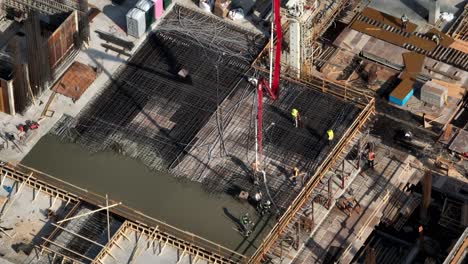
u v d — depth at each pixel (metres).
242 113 113.94
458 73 118.81
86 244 103.25
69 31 116.38
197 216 106.69
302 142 111.38
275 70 112.88
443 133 114.88
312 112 113.88
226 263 102.06
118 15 121.56
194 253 102.56
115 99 115.12
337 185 110.38
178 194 108.19
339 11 122.62
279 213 106.19
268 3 122.25
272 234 103.19
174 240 103.12
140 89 115.81
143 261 102.06
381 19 123.31
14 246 103.62
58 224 104.44
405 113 116.44
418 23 122.94
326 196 109.19
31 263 102.38
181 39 119.69
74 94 115.00
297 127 112.56
